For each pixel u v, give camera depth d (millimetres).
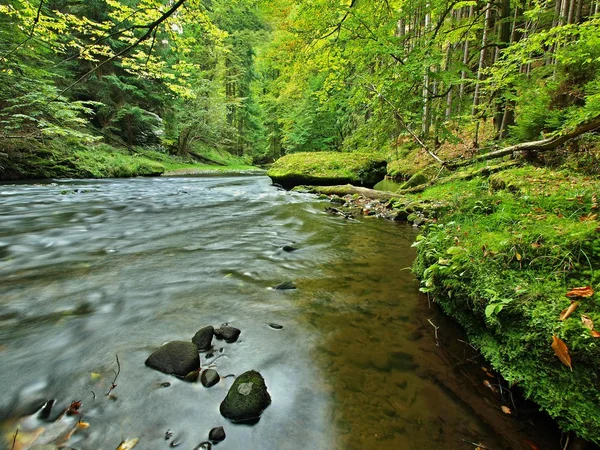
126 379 1607
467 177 7004
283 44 8383
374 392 1585
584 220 2137
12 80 11141
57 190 9648
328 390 1592
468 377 1696
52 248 4012
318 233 5164
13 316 2246
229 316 2338
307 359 1845
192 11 4988
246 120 36188
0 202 7352
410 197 7824
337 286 2963
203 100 23719
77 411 1396
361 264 3629
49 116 12656
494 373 1719
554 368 1332
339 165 11516
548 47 10258
